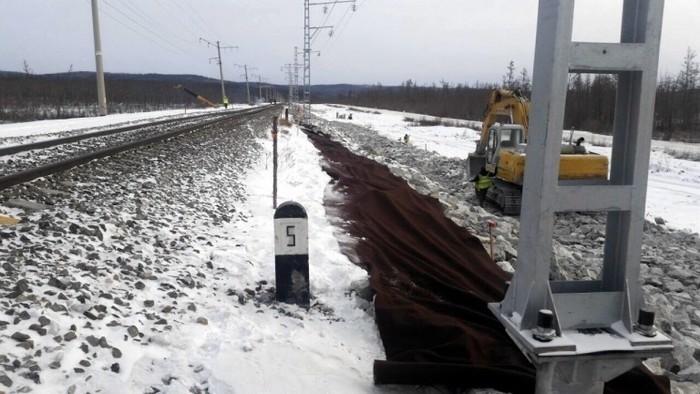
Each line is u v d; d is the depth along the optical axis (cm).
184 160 1455
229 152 1831
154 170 1226
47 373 349
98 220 723
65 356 370
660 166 2762
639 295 315
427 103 12325
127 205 853
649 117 294
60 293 468
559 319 314
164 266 607
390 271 674
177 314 484
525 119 1611
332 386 399
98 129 2566
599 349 291
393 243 843
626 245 310
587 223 1385
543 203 295
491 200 1583
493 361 436
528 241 310
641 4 289
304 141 2633
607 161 1265
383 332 486
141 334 432
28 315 418
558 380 303
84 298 466
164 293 527
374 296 565
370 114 10038
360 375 434
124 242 664
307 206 1045
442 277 677
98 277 529
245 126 3180
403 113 10731
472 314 553
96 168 1130
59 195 852
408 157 2739
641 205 304
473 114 9456
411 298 583
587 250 1152
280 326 498
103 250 619
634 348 296
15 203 750
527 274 312
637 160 299
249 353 425
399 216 985
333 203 1083
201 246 719
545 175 292
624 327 313
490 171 1633
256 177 1458
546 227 298
